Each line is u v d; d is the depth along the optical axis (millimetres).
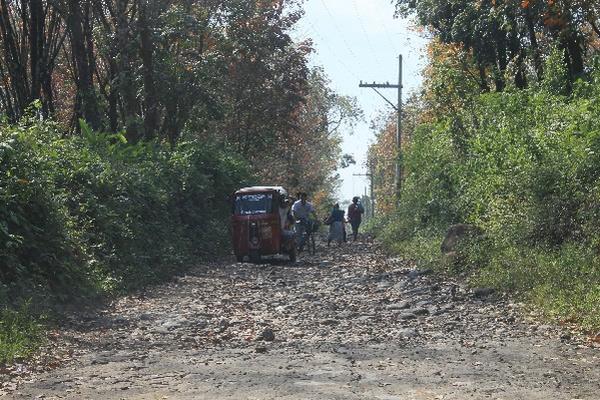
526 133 22859
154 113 33031
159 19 30953
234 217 29781
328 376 9469
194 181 32500
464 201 26594
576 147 20562
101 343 12445
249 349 11570
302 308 16156
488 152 25156
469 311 15203
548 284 15656
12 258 15328
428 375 9508
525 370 9805
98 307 16656
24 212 16625
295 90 48156
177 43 34750
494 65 35375
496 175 22625
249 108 47031
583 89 25906
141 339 12781
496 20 31266
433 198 29938
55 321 14258
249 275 24328
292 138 55000
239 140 48875
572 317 13445
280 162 60188
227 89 43594
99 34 32281
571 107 23688
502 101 29016
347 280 21609
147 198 25750
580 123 21984
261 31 42344
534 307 14844
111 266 20016
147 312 16047
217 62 34500
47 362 10789
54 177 20312
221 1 36156
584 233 18031
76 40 28797
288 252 29875
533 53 31656
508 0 24938
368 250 34344
